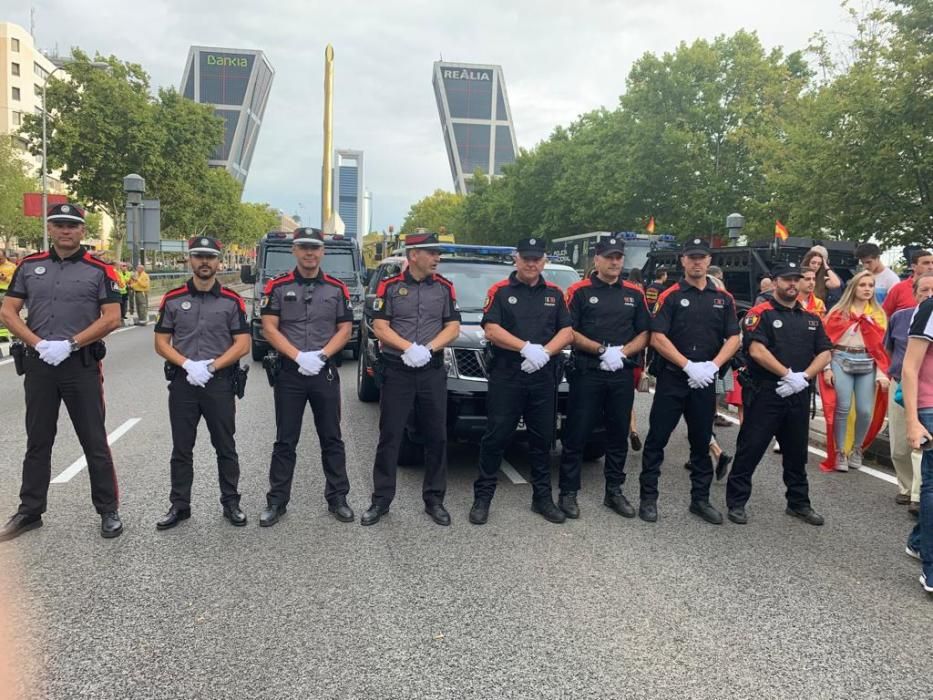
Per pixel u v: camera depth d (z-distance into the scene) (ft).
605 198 98.17
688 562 13.69
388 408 15.49
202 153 119.34
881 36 61.41
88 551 13.66
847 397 20.07
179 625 10.89
